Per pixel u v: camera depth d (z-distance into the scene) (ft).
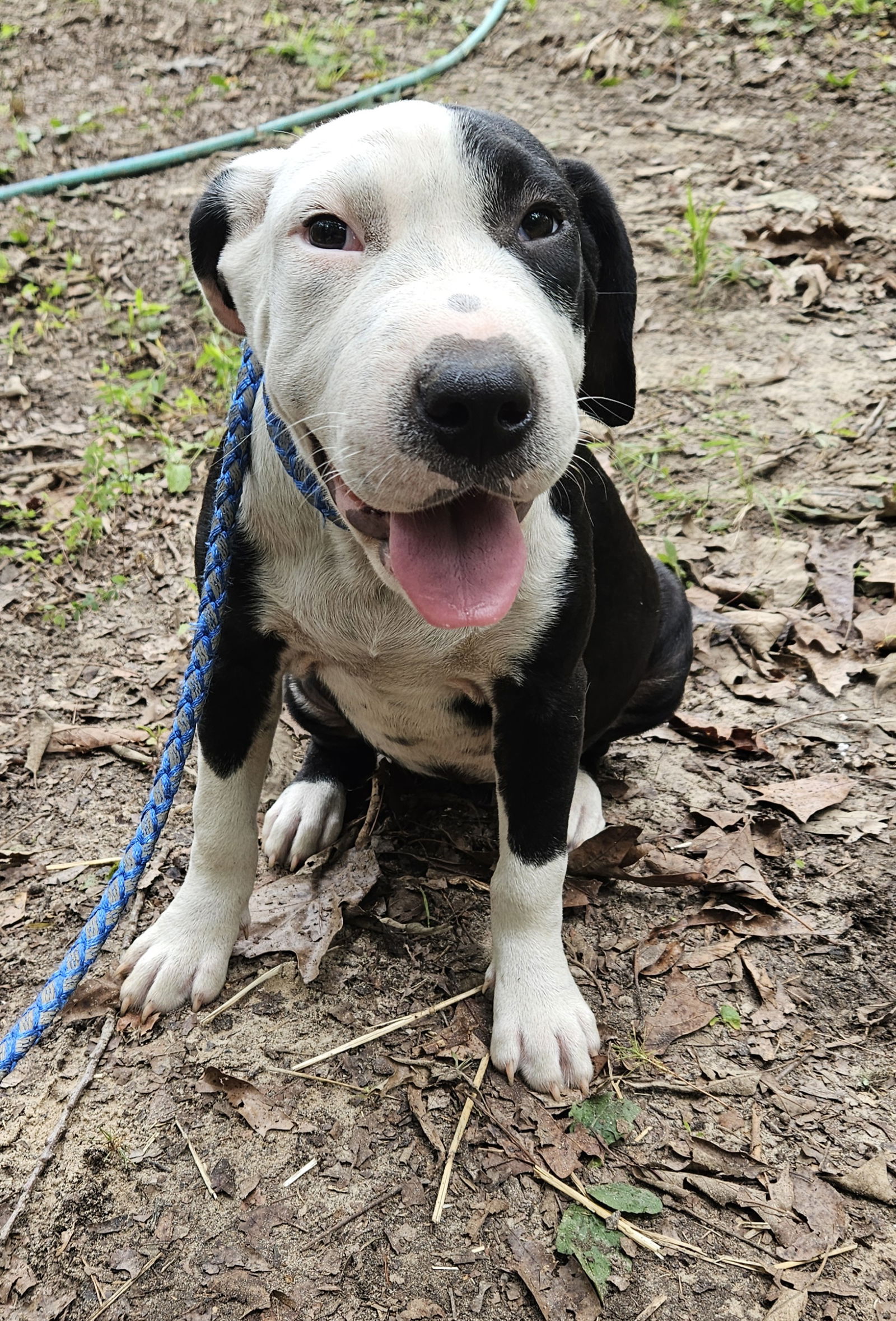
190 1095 1.31
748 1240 1.19
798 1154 1.26
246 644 1.36
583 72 4.01
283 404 1.16
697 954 1.50
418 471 0.99
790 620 2.09
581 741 1.40
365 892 1.55
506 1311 1.13
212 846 1.42
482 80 4.04
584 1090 1.32
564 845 1.37
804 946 1.51
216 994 1.42
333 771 1.72
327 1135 1.28
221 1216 1.20
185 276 3.11
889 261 3.01
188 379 2.80
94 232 3.33
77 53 4.42
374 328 1.01
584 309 1.29
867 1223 1.20
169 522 2.39
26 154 3.74
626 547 1.59
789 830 1.69
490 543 1.07
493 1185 1.23
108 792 1.77
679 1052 1.38
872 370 2.68
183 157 3.66
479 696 1.41
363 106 3.89
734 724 1.91
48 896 1.58
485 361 0.95
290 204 1.13
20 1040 1.16
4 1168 1.24
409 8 4.65
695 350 2.79
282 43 4.42
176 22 4.61
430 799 1.76
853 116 3.64
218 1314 1.12
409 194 1.07
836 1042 1.39
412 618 1.30
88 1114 1.29
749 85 3.85
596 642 1.56
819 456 2.46
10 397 2.73
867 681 1.98
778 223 3.17
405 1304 1.13
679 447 2.51
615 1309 1.13
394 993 1.44
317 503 1.23
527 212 1.13
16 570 2.24
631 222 3.23
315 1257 1.16
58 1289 1.14
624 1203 1.21
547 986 1.37
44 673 2.01
